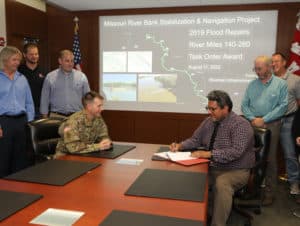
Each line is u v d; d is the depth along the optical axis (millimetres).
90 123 2334
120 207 1250
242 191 2287
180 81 4207
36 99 3424
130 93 4395
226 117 2293
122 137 4480
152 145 2488
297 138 2803
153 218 1149
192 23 4090
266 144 2330
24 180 1565
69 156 2080
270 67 2994
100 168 1812
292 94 3240
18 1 3605
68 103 3434
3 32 3363
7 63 2762
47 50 4188
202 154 2123
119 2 3936
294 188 3324
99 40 4387
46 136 2363
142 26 4246
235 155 2160
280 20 3812
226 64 4051
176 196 1370
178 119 4270
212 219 2117
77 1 3916
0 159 2812
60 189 1451
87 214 1181
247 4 3895
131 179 1610
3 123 2783
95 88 4488
